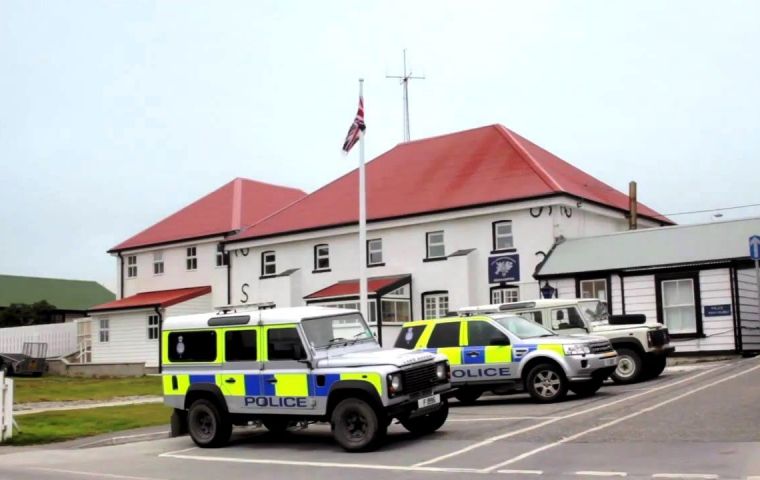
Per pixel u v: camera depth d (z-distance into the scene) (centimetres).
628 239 2914
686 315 2631
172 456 1371
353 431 1273
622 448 1098
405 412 1274
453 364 1819
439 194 3516
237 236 4156
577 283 2884
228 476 1120
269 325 1391
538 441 1209
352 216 3719
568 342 1709
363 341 1433
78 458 1385
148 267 4625
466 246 3359
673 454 1030
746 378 1784
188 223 4594
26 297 6656
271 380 1373
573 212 3275
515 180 3334
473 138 3891
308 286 3859
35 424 1783
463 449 1197
